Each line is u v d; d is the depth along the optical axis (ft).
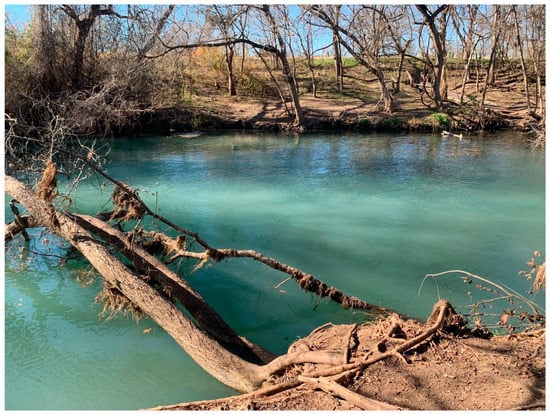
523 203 36.58
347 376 11.87
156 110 75.20
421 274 23.90
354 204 36.35
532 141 63.52
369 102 96.73
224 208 34.86
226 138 71.87
